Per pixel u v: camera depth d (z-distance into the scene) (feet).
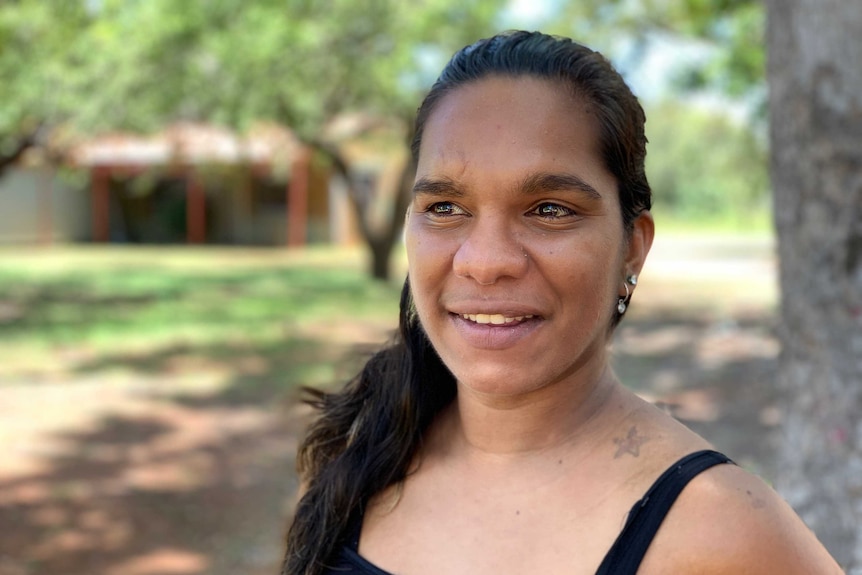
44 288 56.75
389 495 5.01
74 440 24.04
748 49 42.47
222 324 43.55
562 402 4.55
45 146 48.55
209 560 16.61
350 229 95.14
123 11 41.96
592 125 4.28
